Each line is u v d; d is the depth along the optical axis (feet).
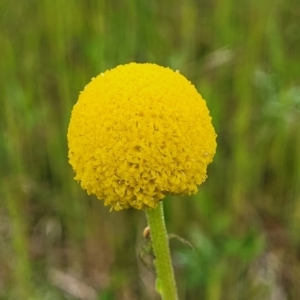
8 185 0.41
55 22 0.40
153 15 0.42
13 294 0.42
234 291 0.42
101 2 0.39
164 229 0.23
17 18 0.42
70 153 0.20
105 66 0.39
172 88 0.19
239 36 0.41
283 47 0.42
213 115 0.41
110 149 0.18
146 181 0.18
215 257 0.39
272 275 0.43
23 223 0.43
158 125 0.18
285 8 0.43
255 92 0.43
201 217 0.43
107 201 0.19
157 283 0.23
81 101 0.19
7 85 0.40
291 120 0.41
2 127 0.43
